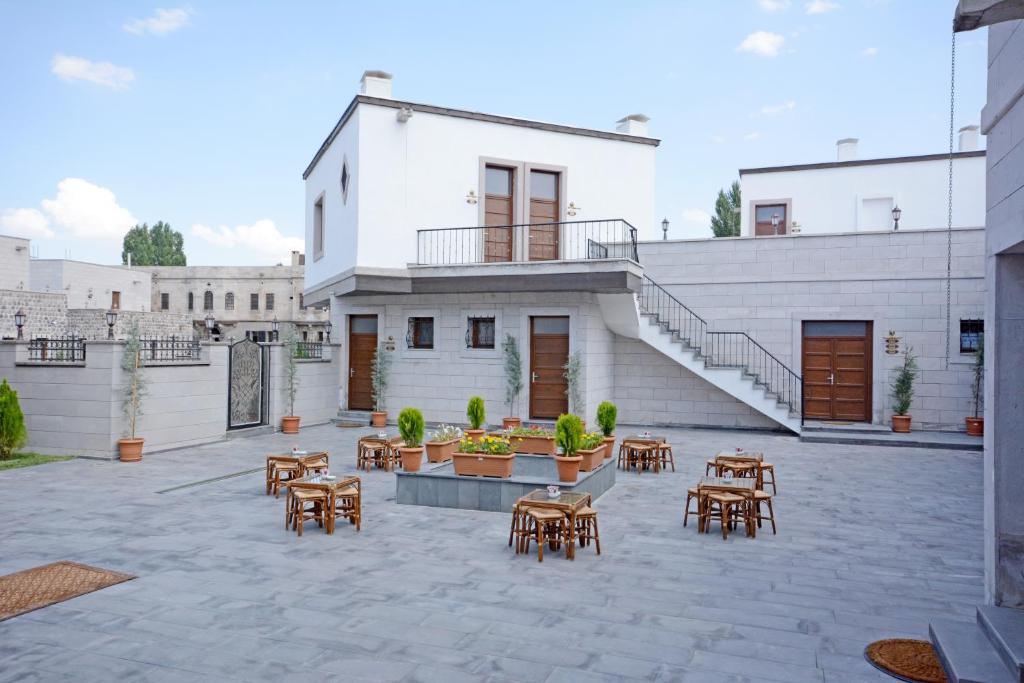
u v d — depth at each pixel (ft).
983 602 19.27
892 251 53.26
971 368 51.57
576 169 58.80
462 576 21.11
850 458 42.91
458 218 55.16
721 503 25.86
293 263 163.94
